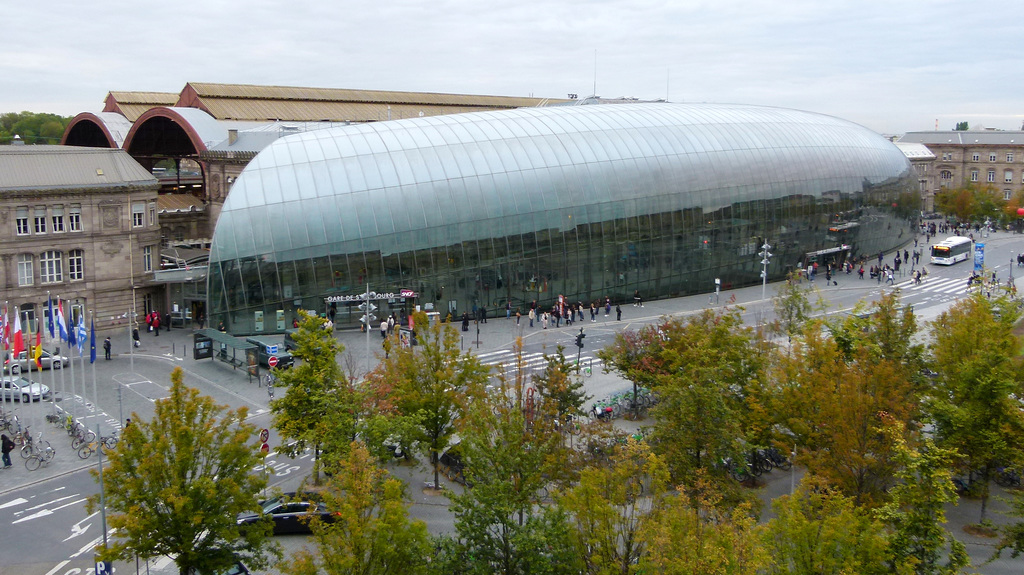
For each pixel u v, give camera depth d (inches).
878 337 1694.1
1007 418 1369.3
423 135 3105.3
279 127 4232.3
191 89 4699.8
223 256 2778.1
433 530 1409.9
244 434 1162.6
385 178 2920.8
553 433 1327.5
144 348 2664.9
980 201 6220.5
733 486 1314.0
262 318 2822.3
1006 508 1509.6
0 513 1502.2
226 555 1129.4
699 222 3435.0
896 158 4611.2
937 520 1045.2
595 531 1053.8
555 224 3105.3
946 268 4279.0
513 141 3166.8
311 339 1603.1
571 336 2792.8
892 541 1049.5
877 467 1299.2
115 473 1101.7
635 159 3309.5
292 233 2802.7
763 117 3996.1
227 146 3882.9
